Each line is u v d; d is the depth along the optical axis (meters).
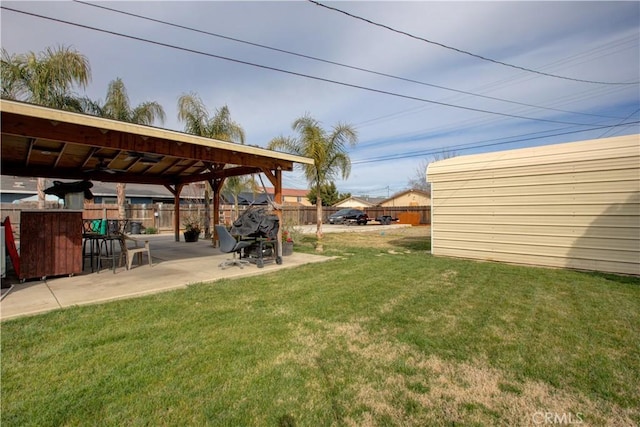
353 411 1.87
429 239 13.02
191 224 12.41
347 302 3.95
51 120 3.81
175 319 3.29
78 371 2.24
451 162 7.81
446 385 2.15
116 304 3.76
